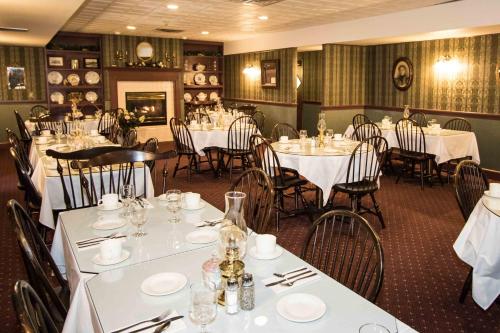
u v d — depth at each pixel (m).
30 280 1.80
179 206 2.29
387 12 6.95
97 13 7.00
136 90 10.43
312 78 10.38
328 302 1.49
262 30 9.20
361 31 7.62
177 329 1.33
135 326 1.35
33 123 8.13
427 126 7.27
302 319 1.37
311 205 4.94
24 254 1.71
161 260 1.84
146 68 10.36
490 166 7.05
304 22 8.03
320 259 2.08
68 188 3.49
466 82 7.28
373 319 1.39
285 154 4.45
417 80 8.12
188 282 1.63
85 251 1.94
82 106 10.10
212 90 11.99
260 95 10.52
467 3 5.97
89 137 5.63
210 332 1.31
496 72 6.80
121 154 2.99
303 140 5.12
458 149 6.16
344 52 8.69
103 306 1.47
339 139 5.30
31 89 9.93
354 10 6.74
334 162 4.27
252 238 2.09
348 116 9.05
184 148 6.73
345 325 1.36
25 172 3.65
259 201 3.04
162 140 10.94
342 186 4.32
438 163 6.12
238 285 1.42
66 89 10.09
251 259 1.84
